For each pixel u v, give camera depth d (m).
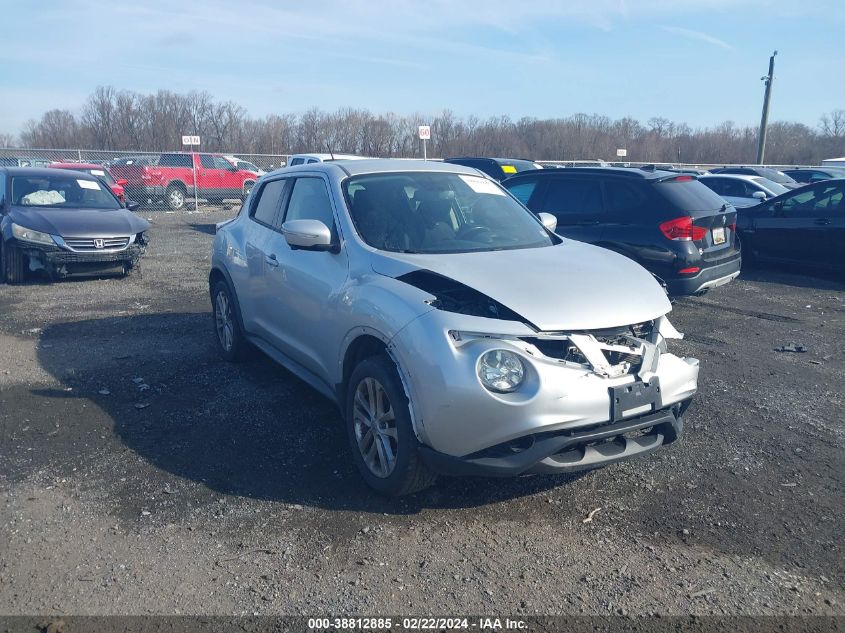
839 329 8.11
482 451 3.60
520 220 5.24
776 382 6.18
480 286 3.82
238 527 3.72
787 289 10.60
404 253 4.39
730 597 3.19
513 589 3.23
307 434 4.90
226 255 6.25
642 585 3.27
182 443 4.75
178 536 3.63
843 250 10.90
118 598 3.14
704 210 8.25
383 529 3.72
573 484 4.23
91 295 9.70
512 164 18.27
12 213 10.49
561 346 3.68
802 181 24.42
